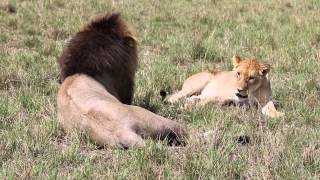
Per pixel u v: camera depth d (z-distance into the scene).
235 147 10.23
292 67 17.22
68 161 9.49
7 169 8.95
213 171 9.01
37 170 8.87
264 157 9.40
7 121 11.38
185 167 9.09
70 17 23.42
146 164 9.10
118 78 11.69
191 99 14.16
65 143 10.46
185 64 18.08
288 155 9.68
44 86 14.22
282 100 13.91
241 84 13.08
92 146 9.92
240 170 9.10
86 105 10.04
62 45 19.33
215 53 18.95
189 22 24.19
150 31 21.97
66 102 10.42
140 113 9.85
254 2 30.25
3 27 21.20
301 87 14.66
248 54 19.02
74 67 11.21
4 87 14.17
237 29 23.11
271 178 8.77
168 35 21.56
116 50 11.59
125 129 9.55
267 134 10.64
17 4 24.89
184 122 12.02
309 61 17.67
